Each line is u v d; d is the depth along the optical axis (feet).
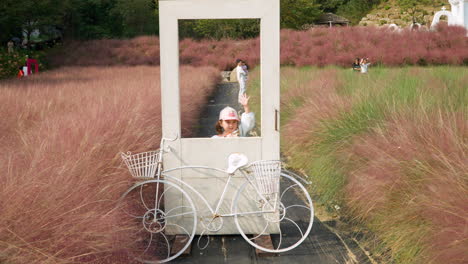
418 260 11.36
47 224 9.94
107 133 16.43
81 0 138.62
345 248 13.23
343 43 101.09
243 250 13.14
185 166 13.34
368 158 16.31
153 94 28.63
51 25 129.59
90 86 39.81
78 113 21.95
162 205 15.29
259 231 13.88
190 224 13.89
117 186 13.24
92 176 12.87
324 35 107.45
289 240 13.93
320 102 26.03
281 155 25.12
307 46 101.45
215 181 13.73
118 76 59.62
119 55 112.16
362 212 14.71
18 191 10.21
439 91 20.98
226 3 13.29
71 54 116.67
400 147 14.69
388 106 20.07
